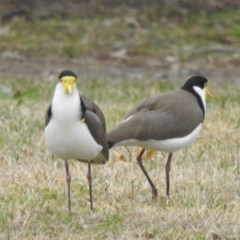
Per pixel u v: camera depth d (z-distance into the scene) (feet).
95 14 94.79
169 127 37.42
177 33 91.20
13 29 89.81
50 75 74.18
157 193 38.65
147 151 44.57
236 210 35.86
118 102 59.72
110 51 86.38
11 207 35.83
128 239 32.42
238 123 51.65
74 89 33.55
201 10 96.84
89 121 34.17
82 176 40.96
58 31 89.97
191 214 35.14
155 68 80.74
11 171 41.50
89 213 35.91
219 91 65.57
